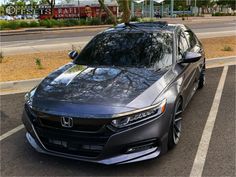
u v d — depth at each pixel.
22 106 6.71
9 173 4.12
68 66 5.25
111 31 5.96
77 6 43.38
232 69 10.04
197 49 6.79
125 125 3.81
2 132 5.40
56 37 21.97
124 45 5.45
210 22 40.75
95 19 36.84
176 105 4.52
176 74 4.84
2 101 7.04
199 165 4.23
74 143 3.90
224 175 4.00
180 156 4.46
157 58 5.09
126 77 4.52
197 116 6.01
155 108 3.97
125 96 4.02
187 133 5.23
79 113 3.83
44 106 4.06
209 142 4.90
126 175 4.01
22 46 16.31
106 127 3.79
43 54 12.61
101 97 4.01
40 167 4.23
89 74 4.70
